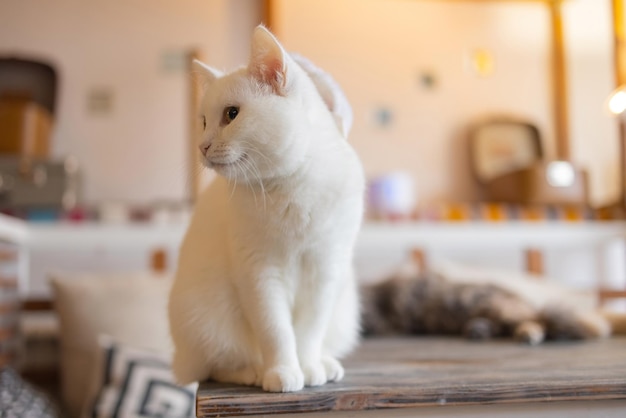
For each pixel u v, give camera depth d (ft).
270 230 2.29
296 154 2.24
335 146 2.38
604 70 7.98
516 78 7.88
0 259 5.07
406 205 6.79
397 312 5.16
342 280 2.52
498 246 7.21
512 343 4.24
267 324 2.32
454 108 7.70
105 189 6.81
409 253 6.99
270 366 2.31
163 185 6.89
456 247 7.12
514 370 2.72
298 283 2.45
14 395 4.11
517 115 7.82
